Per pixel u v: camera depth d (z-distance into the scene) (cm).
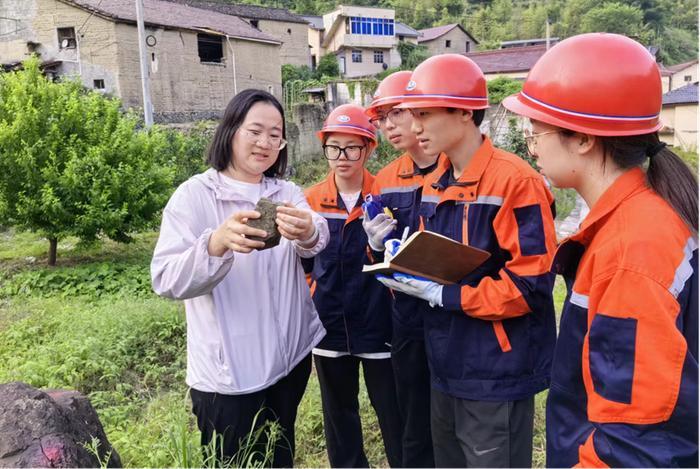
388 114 263
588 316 129
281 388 241
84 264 789
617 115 128
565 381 141
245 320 218
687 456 114
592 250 132
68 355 447
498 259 206
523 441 207
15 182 737
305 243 214
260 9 2642
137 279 715
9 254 859
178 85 1761
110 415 363
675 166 128
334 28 3222
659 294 115
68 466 204
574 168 138
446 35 3575
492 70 2433
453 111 199
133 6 1777
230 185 225
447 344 212
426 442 269
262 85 2095
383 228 239
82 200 757
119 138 778
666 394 112
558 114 133
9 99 752
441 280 204
